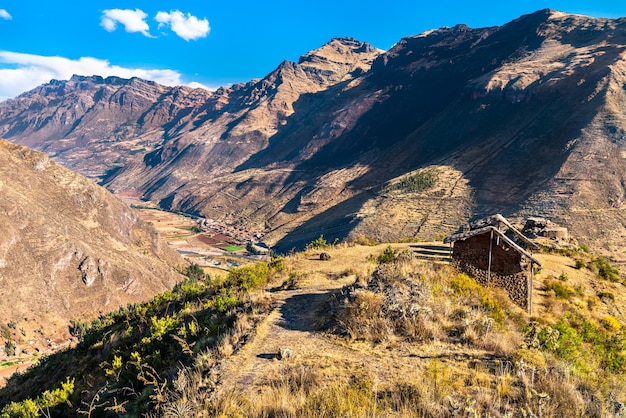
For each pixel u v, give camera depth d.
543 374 7.71
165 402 8.20
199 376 9.05
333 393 7.36
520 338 10.46
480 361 8.59
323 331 11.35
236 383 8.45
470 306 12.95
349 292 13.10
